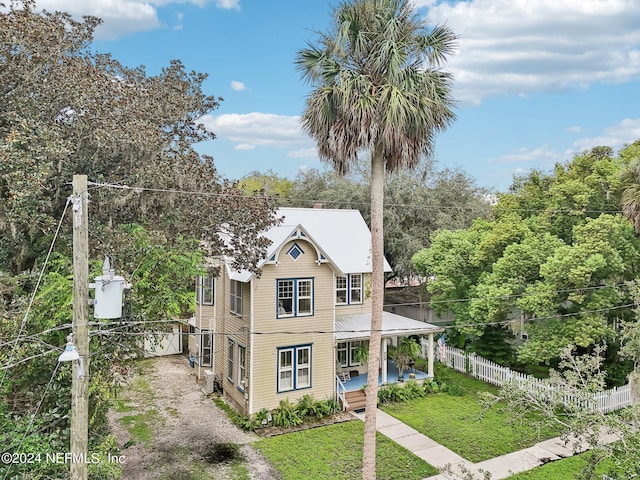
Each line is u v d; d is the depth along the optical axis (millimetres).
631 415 8180
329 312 16734
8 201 8711
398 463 12422
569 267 15594
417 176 30016
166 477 11633
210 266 14656
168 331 11164
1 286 9164
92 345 8711
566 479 11469
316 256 16500
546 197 22109
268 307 15656
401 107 9984
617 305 16641
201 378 19234
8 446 6980
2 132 9750
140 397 17453
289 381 16031
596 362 9469
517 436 13969
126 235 10047
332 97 10758
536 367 19812
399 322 19203
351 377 18672
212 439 13906
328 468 12156
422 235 27453
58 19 11227
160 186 10742
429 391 17812
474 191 30859
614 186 17453
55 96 10422
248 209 12922
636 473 7328
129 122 10531
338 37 10422
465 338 21453
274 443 13664
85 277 6641
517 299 17094
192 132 13336
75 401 6590
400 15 10586
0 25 9156
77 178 6582
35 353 8367
